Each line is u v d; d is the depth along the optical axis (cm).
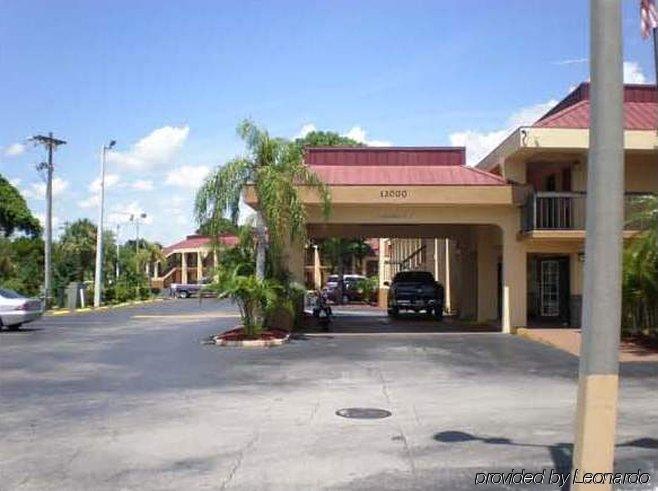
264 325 2156
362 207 2331
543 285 2688
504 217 2341
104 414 1029
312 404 1097
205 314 3550
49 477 724
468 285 3042
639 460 773
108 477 723
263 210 2030
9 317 2481
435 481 703
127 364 1573
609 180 618
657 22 769
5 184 5784
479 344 1956
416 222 2339
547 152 2303
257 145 2039
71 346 1961
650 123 2341
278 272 2125
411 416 1005
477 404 1094
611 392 618
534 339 2075
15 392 1219
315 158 2670
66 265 5016
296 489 682
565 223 2231
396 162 2661
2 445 852
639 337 1933
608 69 620
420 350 1816
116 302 4828
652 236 1817
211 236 2055
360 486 689
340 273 5756
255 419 989
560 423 957
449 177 2425
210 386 1273
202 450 824
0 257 4466
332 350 1823
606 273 618
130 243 7862
